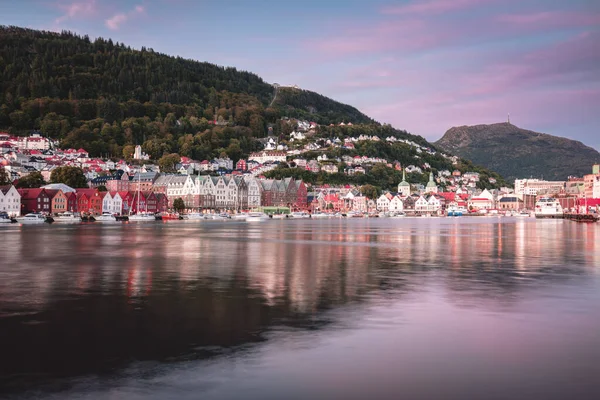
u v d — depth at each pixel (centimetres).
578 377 1920
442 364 2052
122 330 2556
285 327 2612
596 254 6562
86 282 4038
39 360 2097
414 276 4456
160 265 5194
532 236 10738
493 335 2472
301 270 4841
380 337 2427
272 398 1730
